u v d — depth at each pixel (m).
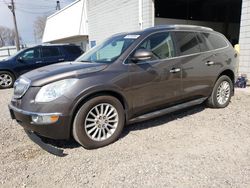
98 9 15.53
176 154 3.28
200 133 3.94
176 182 2.68
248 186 2.56
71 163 3.16
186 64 4.36
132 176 2.82
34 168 3.09
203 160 3.10
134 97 3.79
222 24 18.73
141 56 3.62
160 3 14.59
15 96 3.59
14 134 4.23
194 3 16.48
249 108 5.17
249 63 7.42
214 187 2.56
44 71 3.70
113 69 3.62
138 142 3.68
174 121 4.50
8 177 2.92
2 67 9.45
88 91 3.33
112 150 3.46
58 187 2.70
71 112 3.25
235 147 3.42
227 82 5.23
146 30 4.15
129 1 12.06
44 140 3.78
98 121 3.52
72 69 3.53
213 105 5.11
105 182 2.74
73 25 20.06
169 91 4.19
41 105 3.20
